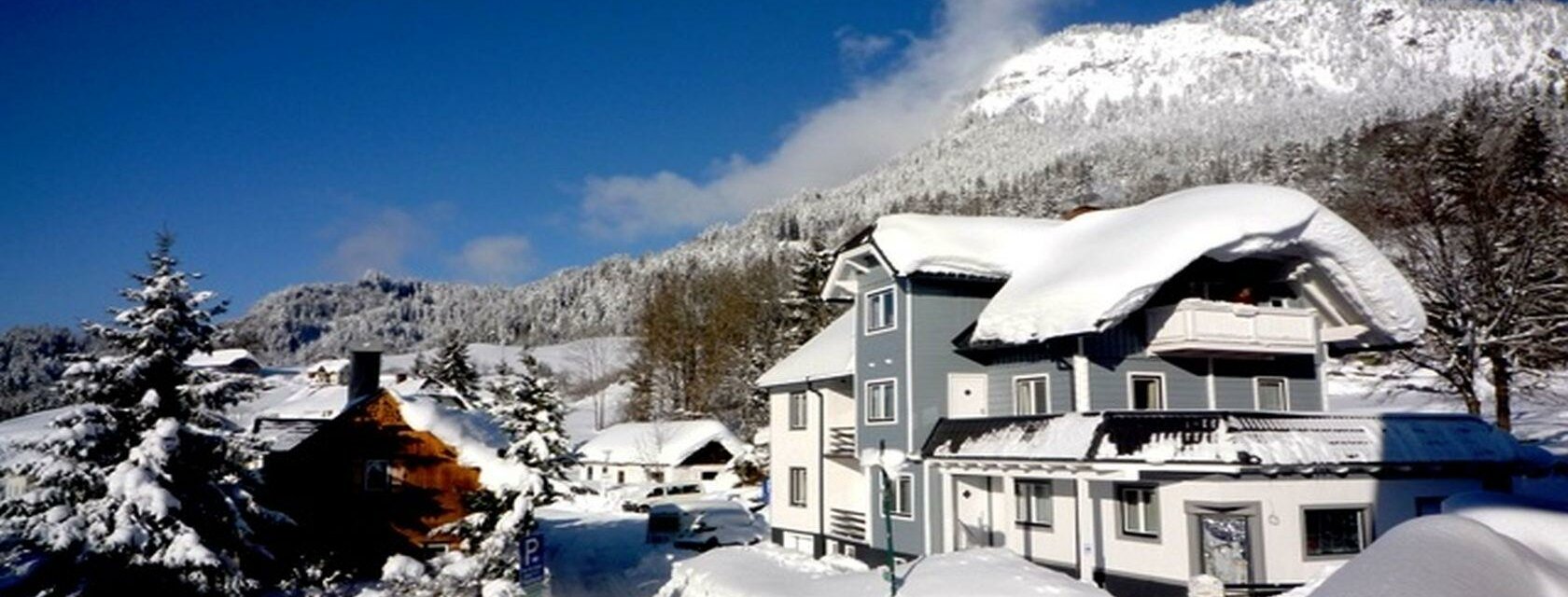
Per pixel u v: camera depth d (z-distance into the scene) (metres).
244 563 24.78
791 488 34.62
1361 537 20.70
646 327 89.81
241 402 25.81
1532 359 33.22
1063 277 24.78
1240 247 23.22
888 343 28.20
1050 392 25.06
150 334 22.72
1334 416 21.33
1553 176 44.38
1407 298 24.98
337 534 30.44
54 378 24.11
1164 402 24.61
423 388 50.69
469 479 31.38
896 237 28.06
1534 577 4.52
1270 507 20.16
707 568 25.48
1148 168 191.75
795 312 71.38
